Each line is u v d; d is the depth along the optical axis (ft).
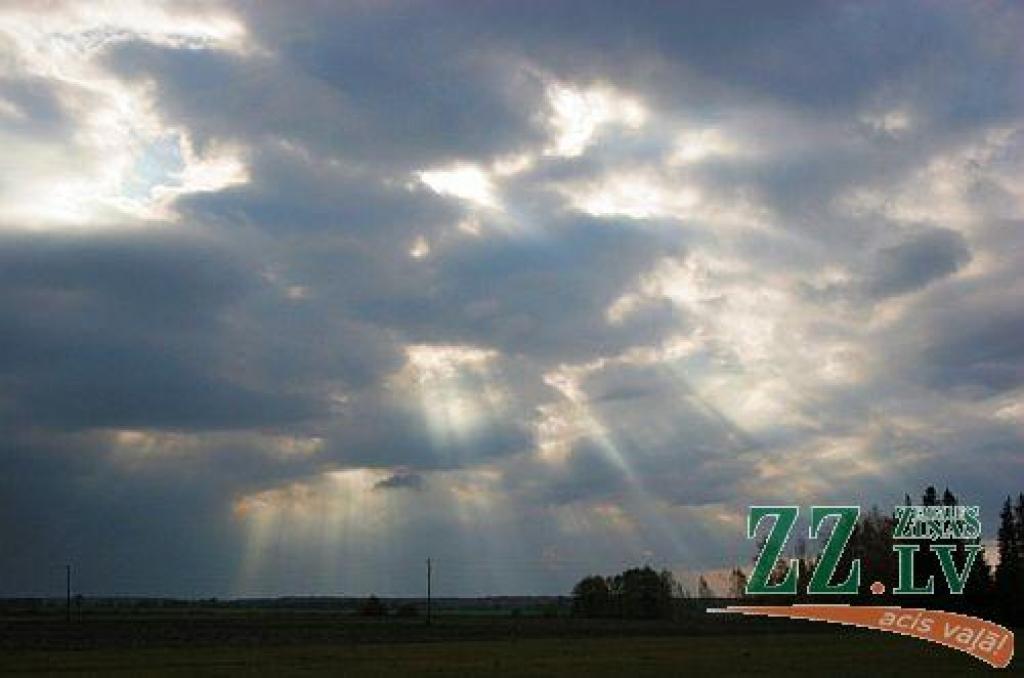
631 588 594.24
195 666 219.61
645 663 229.04
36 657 251.80
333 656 255.29
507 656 255.91
